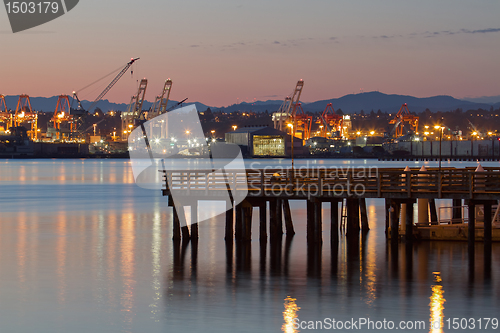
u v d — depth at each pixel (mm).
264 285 27562
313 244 37844
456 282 27719
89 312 23688
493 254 33500
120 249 37562
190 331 21375
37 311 23891
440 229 37812
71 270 31312
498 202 36562
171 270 31094
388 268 30781
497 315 22844
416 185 33406
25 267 32156
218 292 26406
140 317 22953
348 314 23062
